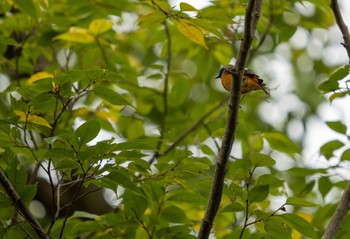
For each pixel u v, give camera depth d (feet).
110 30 41.04
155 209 28.58
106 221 28.81
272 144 37.83
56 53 44.32
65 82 23.48
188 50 49.29
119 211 32.78
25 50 40.50
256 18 23.79
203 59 44.27
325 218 33.17
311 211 45.19
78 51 42.27
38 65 45.09
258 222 25.25
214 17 27.81
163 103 44.68
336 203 33.14
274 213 24.48
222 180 23.62
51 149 22.47
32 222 24.20
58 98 23.67
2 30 40.34
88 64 42.52
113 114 40.09
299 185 37.45
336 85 27.76
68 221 29.55
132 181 24.29
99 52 42.01
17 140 25.53
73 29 37.68
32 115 23.76
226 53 42.57
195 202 28.48
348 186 26.32
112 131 35.37
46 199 47.24
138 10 40.52
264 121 58.13
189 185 26.81
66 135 21.85
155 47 57.77
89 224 28.63
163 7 27.76
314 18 50.21
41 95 23.49
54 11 41.65
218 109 46.19
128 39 50.55
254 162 24.11
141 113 45.85
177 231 27.68
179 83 44.32
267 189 23.76
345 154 32.19
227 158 23.49
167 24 43.27
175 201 28.86
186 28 27.86
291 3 39.63
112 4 40.04
